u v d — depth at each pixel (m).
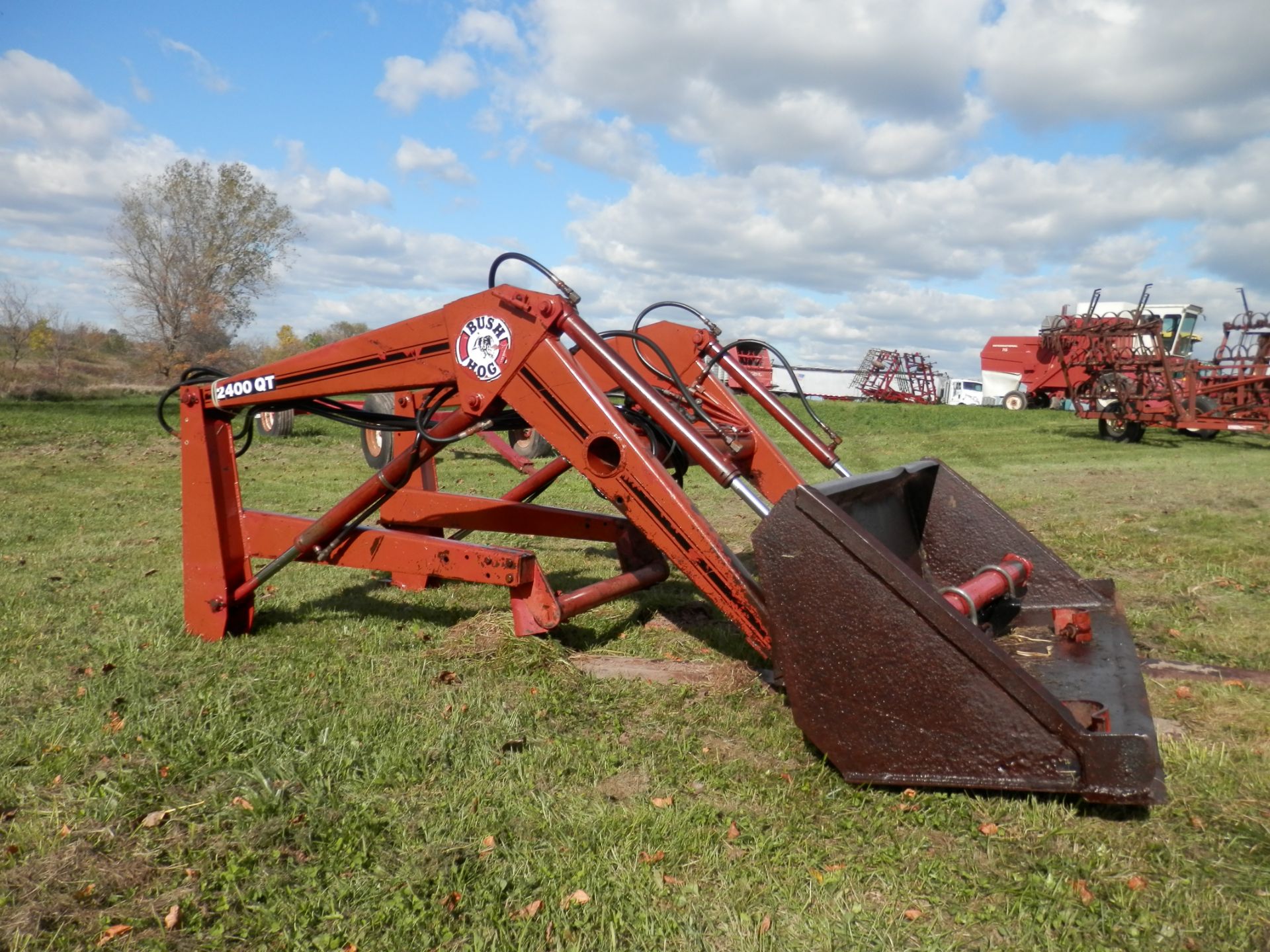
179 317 37.22
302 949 2.52
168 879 2.84
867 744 3.31
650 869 2.88
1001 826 3.10
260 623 5.60
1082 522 9.76
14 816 3.18
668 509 4.10
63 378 33.75
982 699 3.14
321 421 24.34
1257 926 2.56
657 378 6.37
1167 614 5.99
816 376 58.38
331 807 3.28
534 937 2.56
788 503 3.37
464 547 5.04
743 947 2.50
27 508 10.14
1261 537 8.83
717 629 5.68
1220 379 22.30
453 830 3.12
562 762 3.68
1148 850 2.95
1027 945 2.50
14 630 5.29
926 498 4.87
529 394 4.42
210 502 5.19
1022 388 37.62
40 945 2.51
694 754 3.76
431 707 4.22
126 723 3.93
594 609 6.11
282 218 38.25
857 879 2.83
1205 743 3.84
